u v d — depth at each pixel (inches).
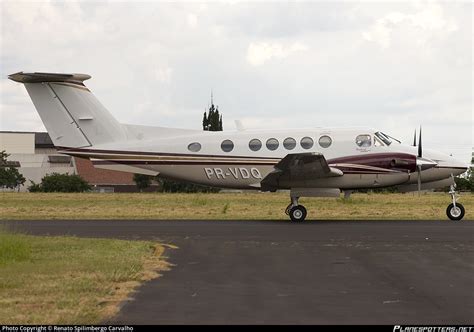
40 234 1249.4
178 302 645.3
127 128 1668.3
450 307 626.2
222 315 593.9
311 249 1031.0
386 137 1647.4
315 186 1615.4
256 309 617.6
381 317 586.9
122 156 1647.4
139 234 1252.5
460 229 1334.9
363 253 985.5
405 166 1605.6
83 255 937.5
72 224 1482.5
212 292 694.5
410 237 1190.3
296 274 804.6
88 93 1643.7
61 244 1061.8
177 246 1066.7
